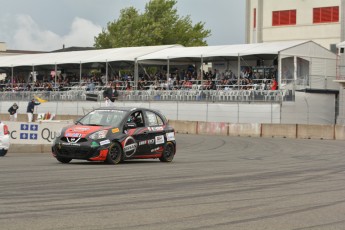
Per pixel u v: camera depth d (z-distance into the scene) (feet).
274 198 37.68
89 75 197.98
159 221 28.94
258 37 220.43
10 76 225.76
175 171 53.16
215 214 31.27
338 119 148.77
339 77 149.18
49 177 45.73
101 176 47.26
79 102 170.60
